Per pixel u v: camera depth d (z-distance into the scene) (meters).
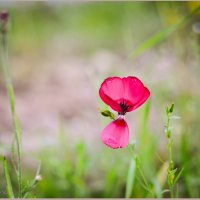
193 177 0.78
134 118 1.03
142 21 1.47
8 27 0.69
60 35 1.89
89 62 1.47
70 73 1.39
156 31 1.44
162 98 0.97
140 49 0.77
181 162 0.81
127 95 0.56
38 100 1.20
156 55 1.18
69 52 1.65
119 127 0.56
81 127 1.00
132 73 1.10
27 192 0.59
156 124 0.95
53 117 1.08
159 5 1.13
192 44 0.94
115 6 1.98
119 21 1.91
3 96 1.22
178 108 0.92
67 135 0.94
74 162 0.86
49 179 0.79
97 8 2.06
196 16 1.02
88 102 1.17
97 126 1.00
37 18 2.03
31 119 1.07
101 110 0.57
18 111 1.11
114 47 1.66
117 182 0.81
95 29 1.92
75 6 2.14
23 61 1.57
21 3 2.02
